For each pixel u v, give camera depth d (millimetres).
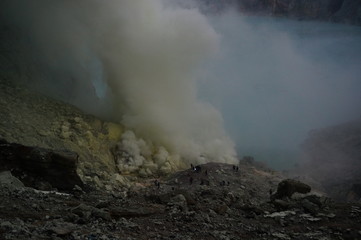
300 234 11938
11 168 18609
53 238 8781
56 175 19281
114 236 9906
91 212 12094
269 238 11617
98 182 30625
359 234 11766
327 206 15422
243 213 15516
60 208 12484
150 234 10977
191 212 13828
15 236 8445
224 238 11258
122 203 14961
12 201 12273
